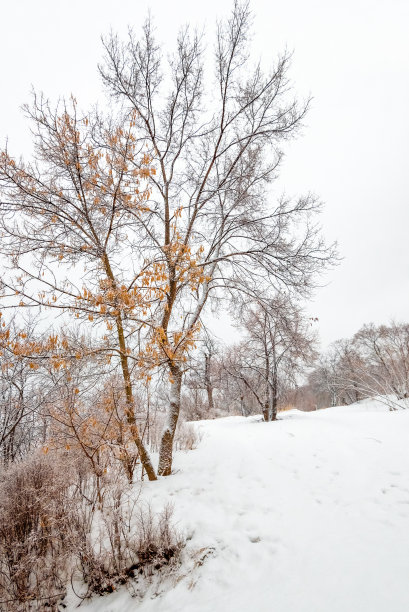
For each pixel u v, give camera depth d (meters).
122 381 4.87
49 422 4.93
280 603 2.79
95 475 4.48
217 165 7.23
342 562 3.08
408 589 2.59
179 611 3.06
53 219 4.75
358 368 18.08
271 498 4.47
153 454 6.67
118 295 4.29
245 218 6.93
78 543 3.55
